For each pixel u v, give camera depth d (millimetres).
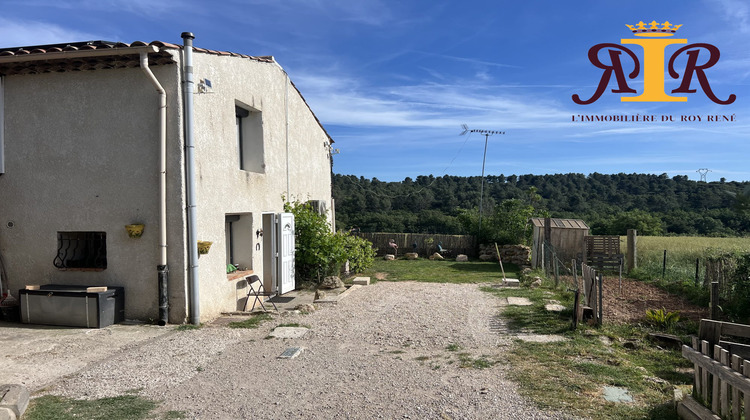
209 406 4441
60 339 6750
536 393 4598
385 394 4695
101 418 4168
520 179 56438
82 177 7914
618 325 7773
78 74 7875
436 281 13570
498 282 13180
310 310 8875
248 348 6402
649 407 4246
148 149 7645
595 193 50906
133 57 7328
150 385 5008
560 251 17250
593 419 4000
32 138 8094
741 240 23031
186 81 7570
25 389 4477
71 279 7992
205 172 8164
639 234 34875
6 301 7852
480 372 5281
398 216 40250
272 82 11109
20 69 7828
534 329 7277
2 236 8227
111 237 7840
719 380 3586
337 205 45562
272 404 4484
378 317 8289
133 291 7797
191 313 7727
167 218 7617
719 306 8508
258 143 10531
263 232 10891
